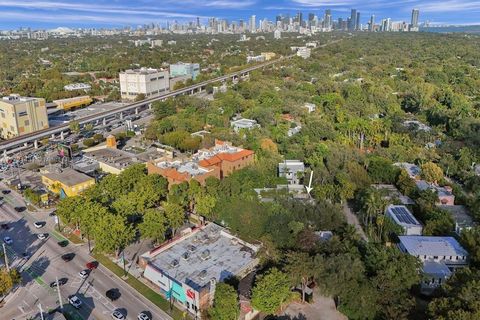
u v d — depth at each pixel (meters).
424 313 93.50
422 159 192.25
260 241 122.50
